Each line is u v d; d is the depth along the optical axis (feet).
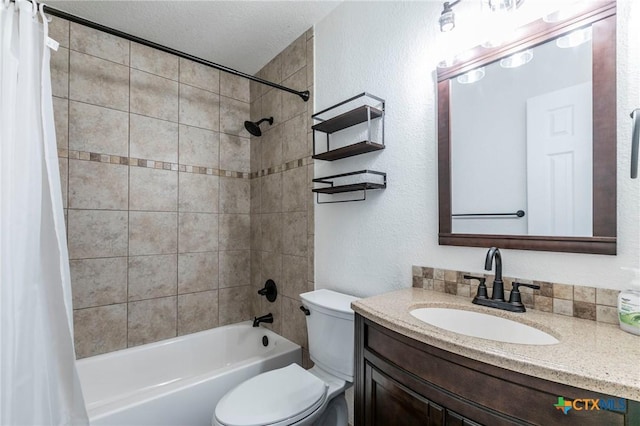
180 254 7.23
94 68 6.16
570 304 3.05
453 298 3.81
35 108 3.64
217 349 7.30
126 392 6.09
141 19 6.02
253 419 3.65
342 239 5.65
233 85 8.18
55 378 3.77
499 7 3.37
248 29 6.44
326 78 6.06
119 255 6.42
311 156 5.94
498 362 2.16
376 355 3.24
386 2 4.93
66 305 3.82
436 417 2.56
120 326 6.40
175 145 7.20
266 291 7.40
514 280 3.44
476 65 3.80
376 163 5.04
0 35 3.41
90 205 6.11
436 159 4.23
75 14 5.82
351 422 5.24
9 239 3.34
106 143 6.29
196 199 7.50
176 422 4.80
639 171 2.67
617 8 2.81
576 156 3.04
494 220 3.64
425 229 4.34
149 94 6.84
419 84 4.45
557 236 3.14
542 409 2.00
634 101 2.73
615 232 2.81
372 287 5.08
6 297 3.28
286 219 7.08
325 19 6.08
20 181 3.44
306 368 6.41
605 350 2.21
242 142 8.33
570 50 3.09
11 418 3.29
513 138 3.50
